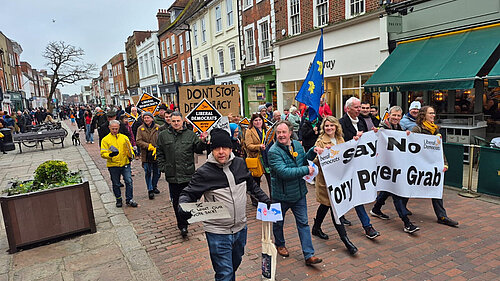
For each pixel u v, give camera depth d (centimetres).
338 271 366
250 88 1997
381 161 482
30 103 5194
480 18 791
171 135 479
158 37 3547
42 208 459
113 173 611
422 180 469
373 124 573
